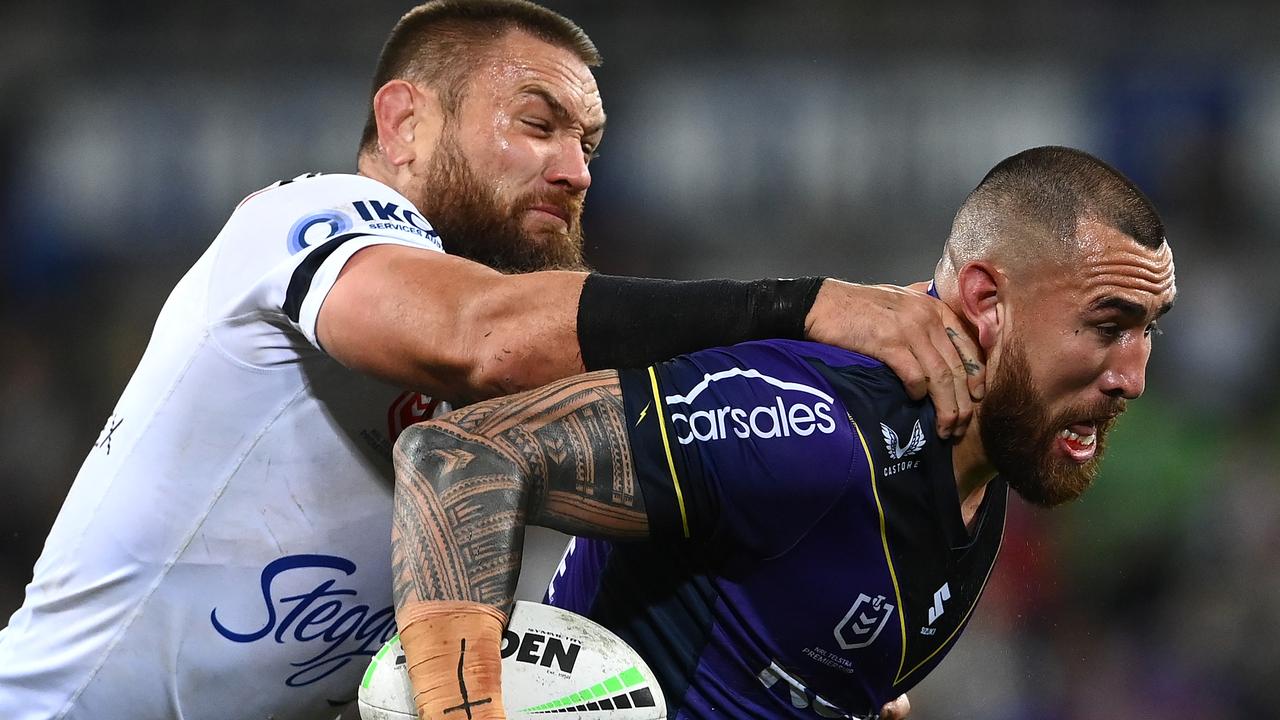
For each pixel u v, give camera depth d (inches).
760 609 291.0
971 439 297.9
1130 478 1141.7
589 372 287.7
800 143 1280.8
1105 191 289.9
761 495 276.2
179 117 1325.0
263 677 352.2
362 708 272.1
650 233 1298.0
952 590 310.2
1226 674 1029.8
